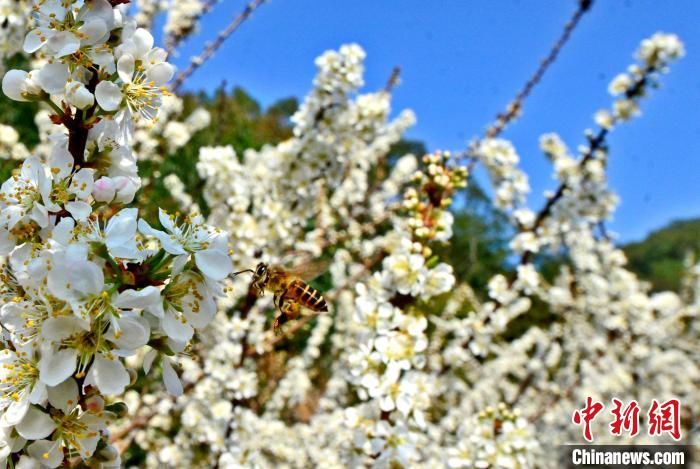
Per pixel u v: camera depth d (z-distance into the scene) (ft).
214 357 18.86
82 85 6.97
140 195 22.52
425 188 13.70
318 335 30.89
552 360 34.45
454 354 22.38
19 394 6.42
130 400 20.54
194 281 6.80
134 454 23.49
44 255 6.11
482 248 61.87
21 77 7.11
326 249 31.22
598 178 23.57
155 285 6.64
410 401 12.30
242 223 20.35
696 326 36.55
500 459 14.73
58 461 6.49
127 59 7.16
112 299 6.06
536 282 21.98
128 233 6.42
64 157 6.99
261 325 20.08
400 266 12.71
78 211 6.74
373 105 21.07
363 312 12.78
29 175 7.19
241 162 36.99
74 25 7.13
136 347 6.12
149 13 28.27
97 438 6.58
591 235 32.91
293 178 20.81
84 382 6.31
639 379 34.63
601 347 33.50
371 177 40.22
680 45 22.99
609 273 34.09
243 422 18.48
